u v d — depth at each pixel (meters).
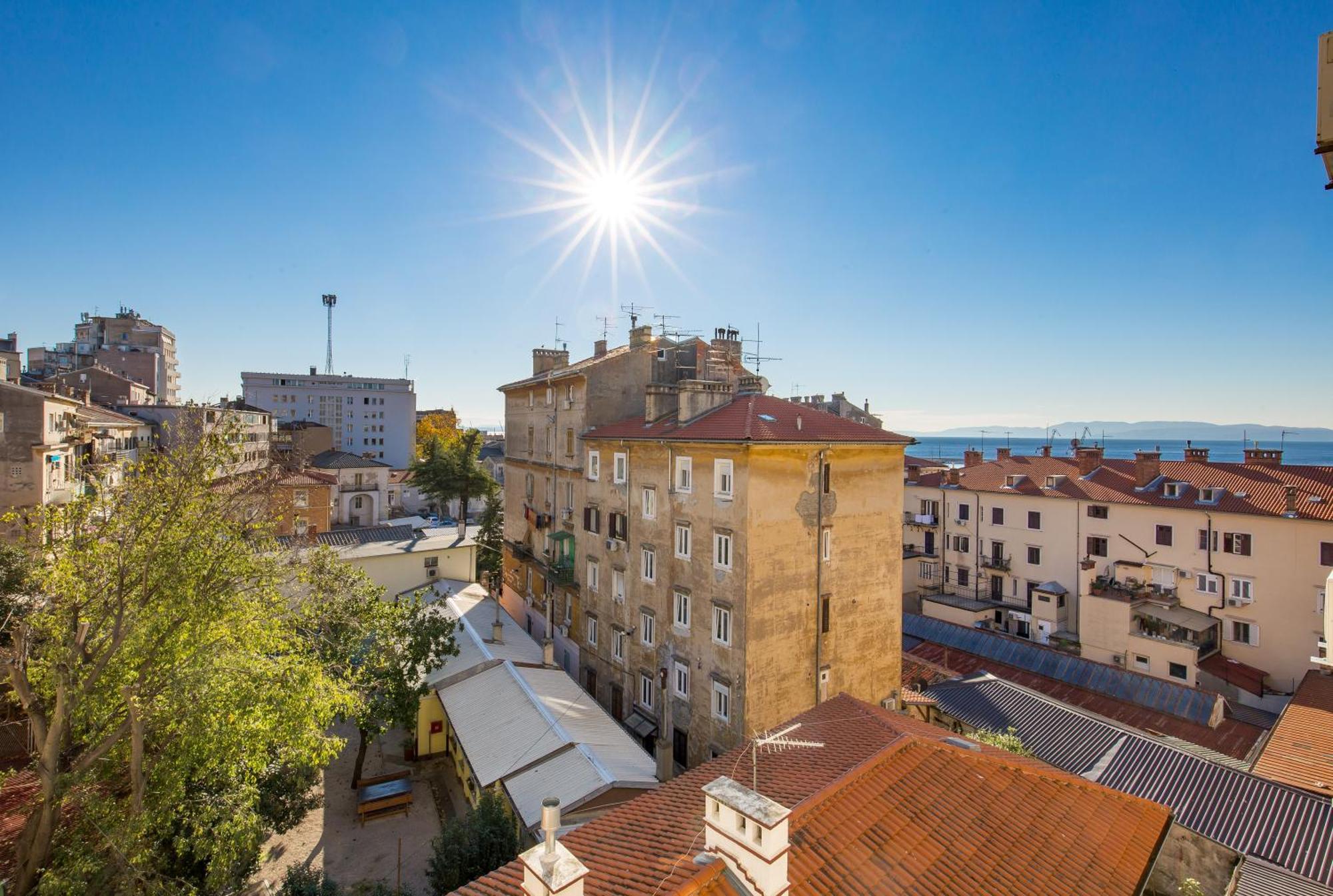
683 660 28.16
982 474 56.53
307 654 23.31
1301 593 37.69
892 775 12.88
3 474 34.75
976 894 10.31
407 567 43.91
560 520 40.12
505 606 48.31
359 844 22.73
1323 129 7.30
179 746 16.27
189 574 17.52
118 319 104.31
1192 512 42.12
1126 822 13.28
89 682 15.45
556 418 40.88
